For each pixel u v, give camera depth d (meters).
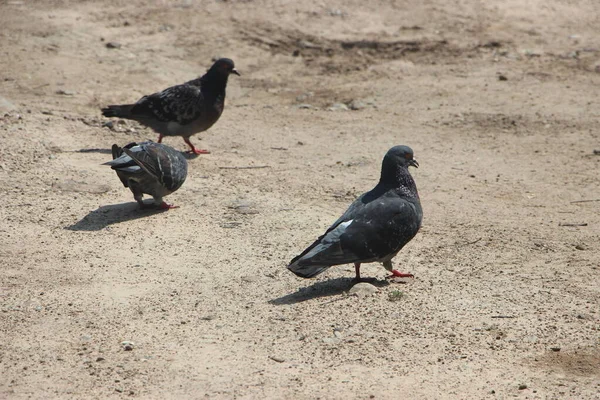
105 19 26.31
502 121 19.59
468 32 26.20
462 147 17.91
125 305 10.74
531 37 25.98
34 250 12.39
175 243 12.71
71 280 11.45
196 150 17.56
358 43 25.53
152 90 21.75
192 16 26.70
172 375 9.07
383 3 27.75
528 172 16.33
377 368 9.12
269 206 14.33
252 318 10.33
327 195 14.98
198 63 23.86
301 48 25.25
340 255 10.52
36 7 27.06
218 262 12.03
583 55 24.48
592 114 19.86
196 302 10.80
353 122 19.80
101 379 9.01
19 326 10.21
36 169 15.75
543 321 10.13
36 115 18.88
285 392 8.68
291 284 11.30
